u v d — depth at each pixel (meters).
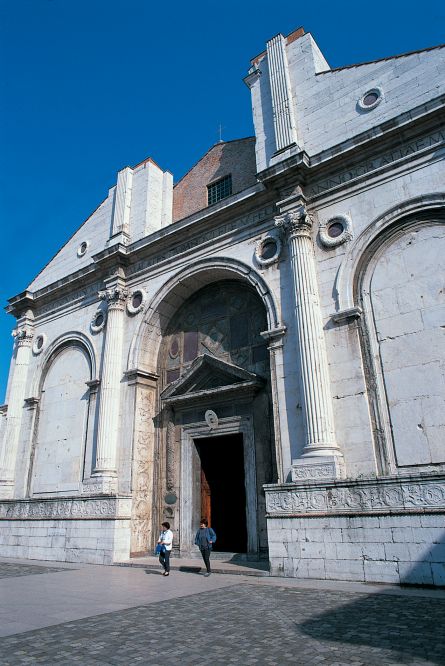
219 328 18.08
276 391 14.16
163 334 19.81
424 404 11.74
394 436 11.92
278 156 16.31
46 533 18.00
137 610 8.03
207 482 17.52
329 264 14.33
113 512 16.20
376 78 15.52
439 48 14.38
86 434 19.53
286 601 8.52
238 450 18.94
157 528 16.95
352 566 10.69
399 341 12.53
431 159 13.30
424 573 9.73
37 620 7.37
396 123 13.77
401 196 13.56
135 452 17.44
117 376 18.81
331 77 16.64
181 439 17.50
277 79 17.78
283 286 15.19
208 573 12.50
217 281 18.53
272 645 5.73
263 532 14.52
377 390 12.47
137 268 20.31
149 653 5.56
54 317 23.59
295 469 12.33
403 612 7.33
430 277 12.53
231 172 20.84
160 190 22.52
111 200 23.44
